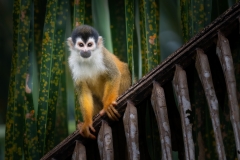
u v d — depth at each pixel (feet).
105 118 14.82
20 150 15.28
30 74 15.90
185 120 12.66
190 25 15.33
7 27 31.24
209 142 13.66
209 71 13.02
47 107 15.38
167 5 26.20
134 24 16.72
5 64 30.73
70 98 27.43
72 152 14.75
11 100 15.64
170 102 14.26
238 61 13.69
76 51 20.43
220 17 13.39
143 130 14.40
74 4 16.17
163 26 28.22
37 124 15.28
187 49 13.58
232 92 12.36
